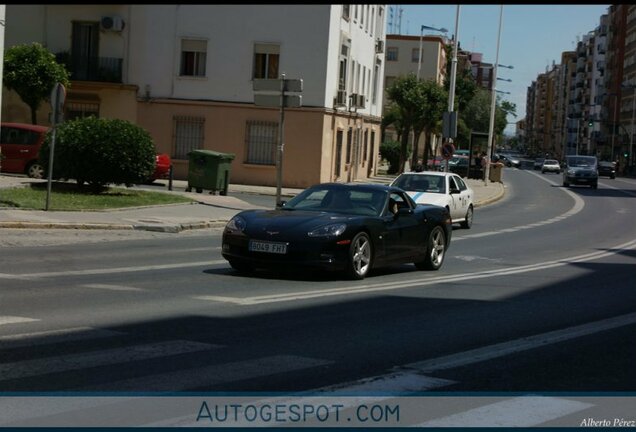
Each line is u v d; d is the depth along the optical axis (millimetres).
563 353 8547
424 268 15344
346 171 44719
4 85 36375
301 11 38750
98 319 9133
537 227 27781
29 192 23297
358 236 12891
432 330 9430
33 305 9797
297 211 13438
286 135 39062
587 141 163250
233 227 12789
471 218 26312
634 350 8852
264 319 9586
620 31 134625
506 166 119438
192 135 39812
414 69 99875
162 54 39719
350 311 10398
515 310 11164
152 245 17000
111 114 39875
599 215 34844
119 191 26281
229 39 39281
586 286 14062
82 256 14641
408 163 58469
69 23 39906
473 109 119250
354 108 44594
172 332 8625
